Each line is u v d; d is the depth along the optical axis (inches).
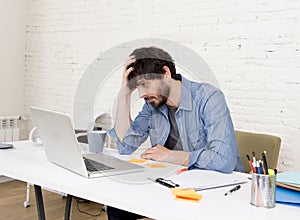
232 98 131.5
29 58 186.5
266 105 124.7
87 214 132.3
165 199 50.6
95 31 165.9
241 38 128.8
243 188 58.2
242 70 129.1
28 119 187.0
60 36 177.0
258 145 102.3
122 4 157.5
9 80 180.9
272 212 47.0
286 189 55.7
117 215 80.3
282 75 121.2
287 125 120.7
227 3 131.2
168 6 145.3
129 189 54.9
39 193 69.6
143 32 151.9
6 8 177.3
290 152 120.2
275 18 121.7
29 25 186.2
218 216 44.7
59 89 177.8
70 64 173.9
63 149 63.2
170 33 145.0
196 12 138.6
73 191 55.4
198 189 56.0
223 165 67.4
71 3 172.9
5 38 177.6
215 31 134.3
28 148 85.1
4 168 66.2
